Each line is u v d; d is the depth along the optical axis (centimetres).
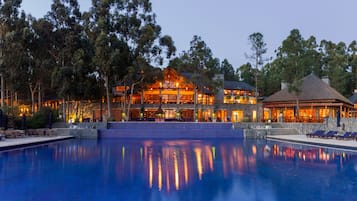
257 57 4188
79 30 3869
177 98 4897
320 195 942
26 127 3036
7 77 3531
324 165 1482
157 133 3288
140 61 3691
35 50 3747
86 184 1073
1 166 1433
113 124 3497
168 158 1706
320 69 6619
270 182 1117
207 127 3578
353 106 4984
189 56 4291
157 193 960
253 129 3269
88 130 3152
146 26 3819
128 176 1212
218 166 1451
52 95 5191
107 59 3578
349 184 1083
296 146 2370
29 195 927
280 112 4416
